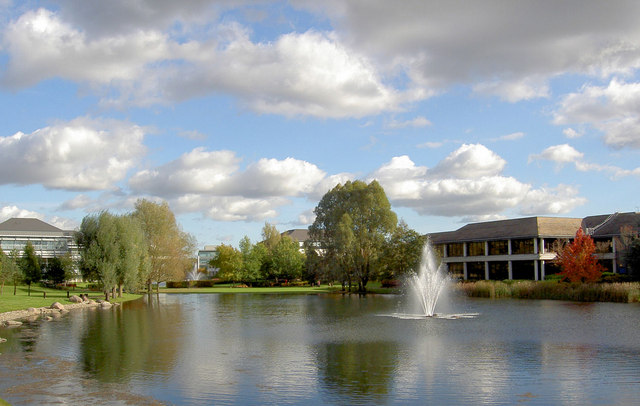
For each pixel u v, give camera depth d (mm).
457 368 18578
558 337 25812
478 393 15258
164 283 117875
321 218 77250
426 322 33375
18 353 22344
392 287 81625
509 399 14633
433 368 18625
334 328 30609
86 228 56281
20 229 112812
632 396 14844
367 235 73188
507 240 84250
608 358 20203
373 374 17781
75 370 18719
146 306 51156
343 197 76312
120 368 19047
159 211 73438
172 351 22672
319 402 14531
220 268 113188
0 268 56844
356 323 33281
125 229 57281
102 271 54688
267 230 123000
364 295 68688
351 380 16953
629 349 22203
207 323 34188
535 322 32469
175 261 72875
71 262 70188
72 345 24531
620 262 69125
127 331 29969
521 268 82125
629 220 75625
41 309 43719
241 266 103750
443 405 14148
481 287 59250
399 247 72000
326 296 67750
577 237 61625
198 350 22875
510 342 24344
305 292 80125
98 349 23328
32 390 15875
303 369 18672
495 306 45969
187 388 16062
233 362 20062
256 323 34031
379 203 73500
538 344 23672
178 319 37156
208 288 98250
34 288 71188
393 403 14359
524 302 50594
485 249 87812
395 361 19969
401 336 26781
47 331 30172
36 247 110125
